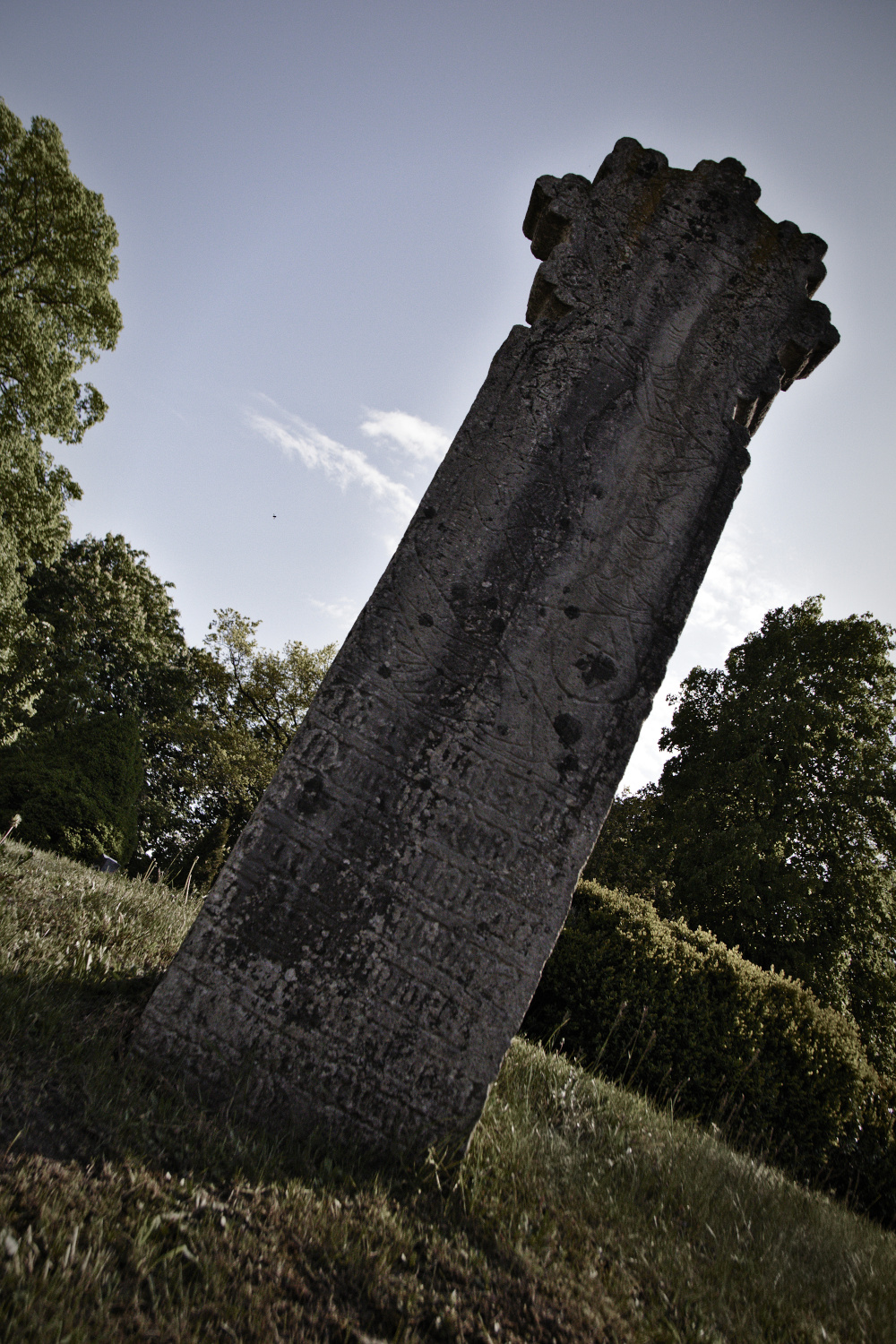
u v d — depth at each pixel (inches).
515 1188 114.4
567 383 153.5
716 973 274.8
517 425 150.5
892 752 713.0
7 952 136.2
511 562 142.3
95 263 660.1
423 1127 116.5
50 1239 71.6
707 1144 177.2
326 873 124.1
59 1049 108.8
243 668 1058.7
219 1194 89.7
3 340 609.0
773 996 279.9
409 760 130.1
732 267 165.2
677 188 168.2
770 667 772.0
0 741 824.9
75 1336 61.6
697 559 148.9
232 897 122.4
